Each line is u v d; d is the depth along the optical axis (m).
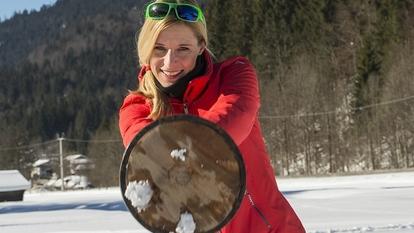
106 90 168.12
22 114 154.75
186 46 2.25
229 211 1.82
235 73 2.24
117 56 181.75
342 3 76.00
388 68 62.50
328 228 11.11
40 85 177.50
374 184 32.75
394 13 68.94
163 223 1.81
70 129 141.50
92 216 19.16
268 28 78.56
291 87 64.44
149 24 2.24
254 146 2.51
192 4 2.23
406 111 55.56
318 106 63.31
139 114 2.32
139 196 1.79
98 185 80.44
